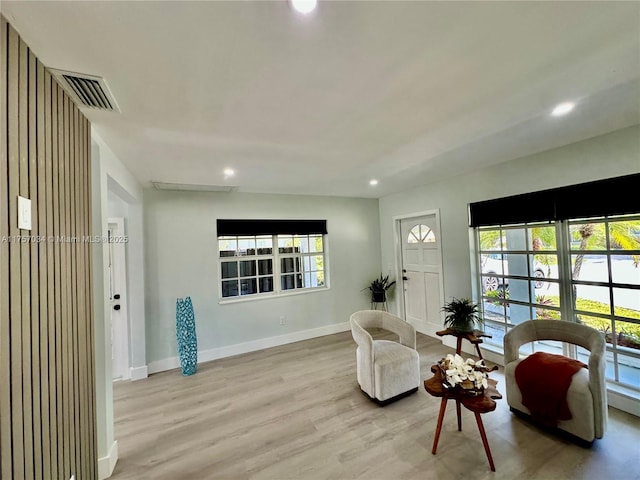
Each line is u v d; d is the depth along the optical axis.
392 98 1.65
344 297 5.00
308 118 1.86
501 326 3.40
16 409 1.00
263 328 4.25
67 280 1.42
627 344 2.38
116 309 3.36
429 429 2.20
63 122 1.41
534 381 2.17
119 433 2.29
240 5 0.95
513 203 3.10
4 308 0.94
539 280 3.00
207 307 3.88
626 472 1.72
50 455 1.22
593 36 1.18
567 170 2.62
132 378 3.28
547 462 1.82
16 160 1.02
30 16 0.96
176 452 2.06
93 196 1.94
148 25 1.03
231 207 4.12
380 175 3.55
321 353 3.92
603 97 1.73
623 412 2.29
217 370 3.48
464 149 2.64
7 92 0.98
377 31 1.10
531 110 1.88
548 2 0.99
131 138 2.04
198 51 1.18
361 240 5.20
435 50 1.24
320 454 1.98
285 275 4.62
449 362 2.02
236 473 1.84
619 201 2.29
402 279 4.94
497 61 1.34
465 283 3.70
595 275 2.57
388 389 2.55
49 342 1.22
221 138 2.13
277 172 3.19
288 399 2.73
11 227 0.98
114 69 1.27
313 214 4.77
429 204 4.20
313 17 1.02
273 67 1.31
